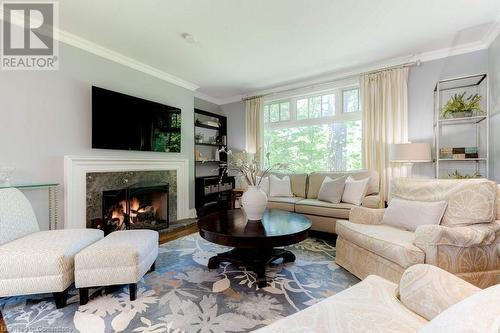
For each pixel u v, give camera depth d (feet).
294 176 13.56
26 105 8.13
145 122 11.70
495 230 5.25
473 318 1.57
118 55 10.67
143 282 6.46
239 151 17.44
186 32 9.05
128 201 10.72
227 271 7.14
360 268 6.54
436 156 10.17
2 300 5.60
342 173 12.01
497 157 9.03
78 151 9.39
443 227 5.02
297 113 15.24
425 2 7.46
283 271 7.11
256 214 7.80
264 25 8.64
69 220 8.93
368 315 2.82
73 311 5.18
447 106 9.94
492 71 9.39
